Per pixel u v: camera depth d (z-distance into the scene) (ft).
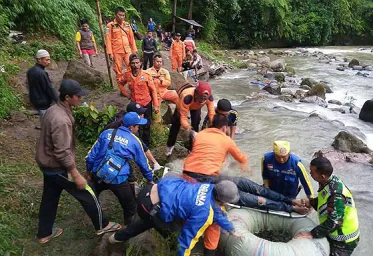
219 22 88.17
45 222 11.30
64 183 10.58
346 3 106.42
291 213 12.37
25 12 33.68
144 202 9.96
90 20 42.96
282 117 25.49
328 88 37.24
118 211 13.42
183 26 76.64
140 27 66.03
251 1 88.58
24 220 12.43
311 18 102.58
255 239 10.68
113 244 11.07
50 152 10.23
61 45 33.88
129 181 12.48
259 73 46.78
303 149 19.85
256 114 26.21
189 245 9.29
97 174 11.17
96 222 11.18
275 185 13.06
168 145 17.13
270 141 20.81
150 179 11.97
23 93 23.38
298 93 33.58
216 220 9.72
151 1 75.20
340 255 10.62
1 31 30.14
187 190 9.61
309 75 47.91
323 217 10.71
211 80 41.96
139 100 17.02
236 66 54.60
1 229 11.48
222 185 9.47
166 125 21.61
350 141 19.90
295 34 100.22
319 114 26.86
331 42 110.93
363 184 16.10
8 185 14.07
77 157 17.22
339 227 10.37
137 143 11.40
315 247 10.42
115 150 11.08
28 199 13.46
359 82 42.60
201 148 12.16
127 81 17.90
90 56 31.48
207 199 9.37
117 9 23.56
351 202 10.60
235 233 10.85
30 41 32.81
